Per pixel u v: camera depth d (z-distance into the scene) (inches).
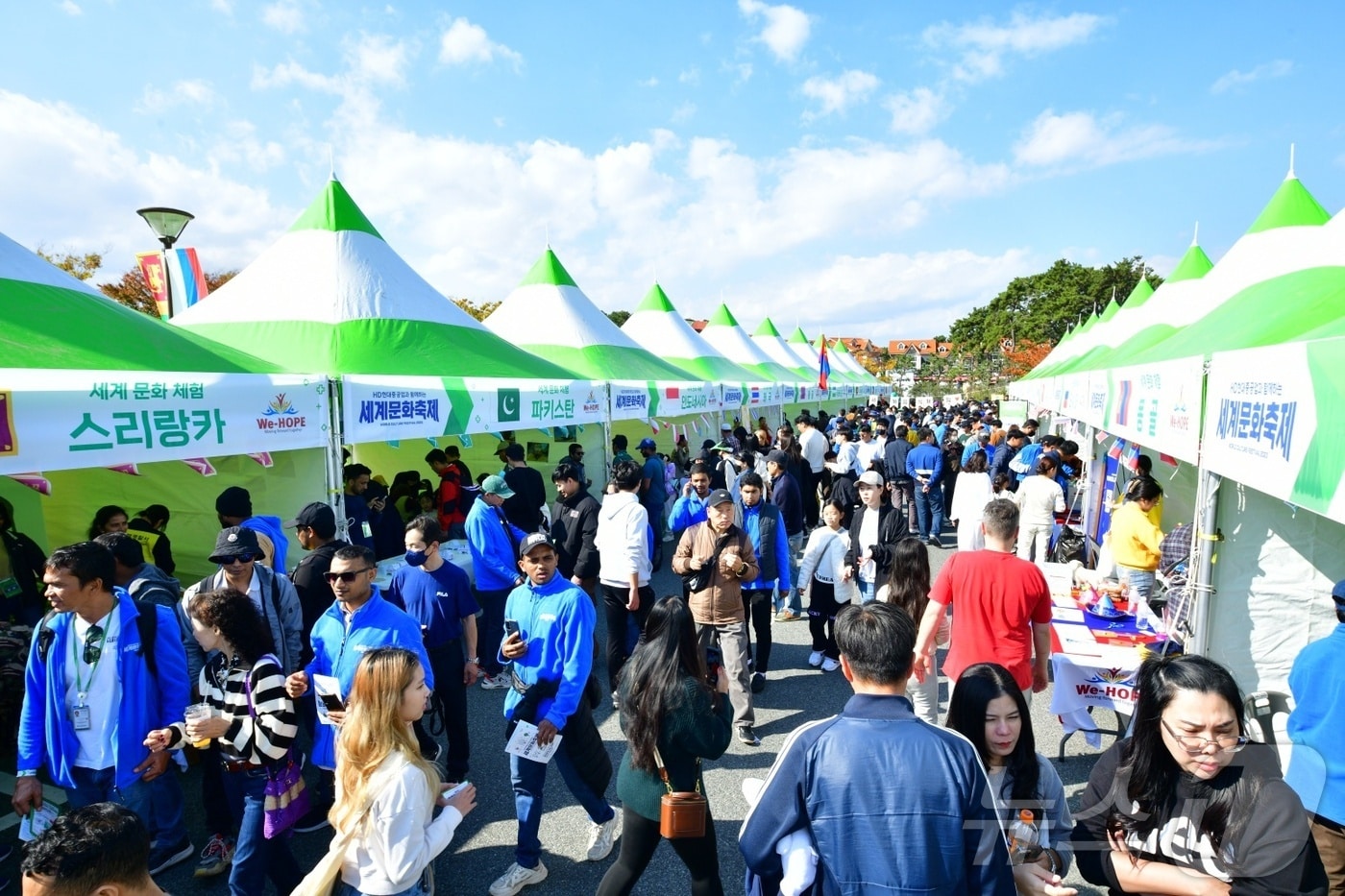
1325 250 195.9
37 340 175.8
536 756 124.7
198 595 141.7
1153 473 316.5
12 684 174.1
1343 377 90.4
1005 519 140.1
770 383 778.8
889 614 73.4
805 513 467.2
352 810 86.4
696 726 100.4
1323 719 94.7
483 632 233.3
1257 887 64.7
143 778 124.2
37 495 250.7
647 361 506.3
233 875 109.5
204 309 317.4
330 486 221.3
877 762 66.3
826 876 66.4
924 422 916.6
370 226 347.9
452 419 267.4
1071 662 160.1
